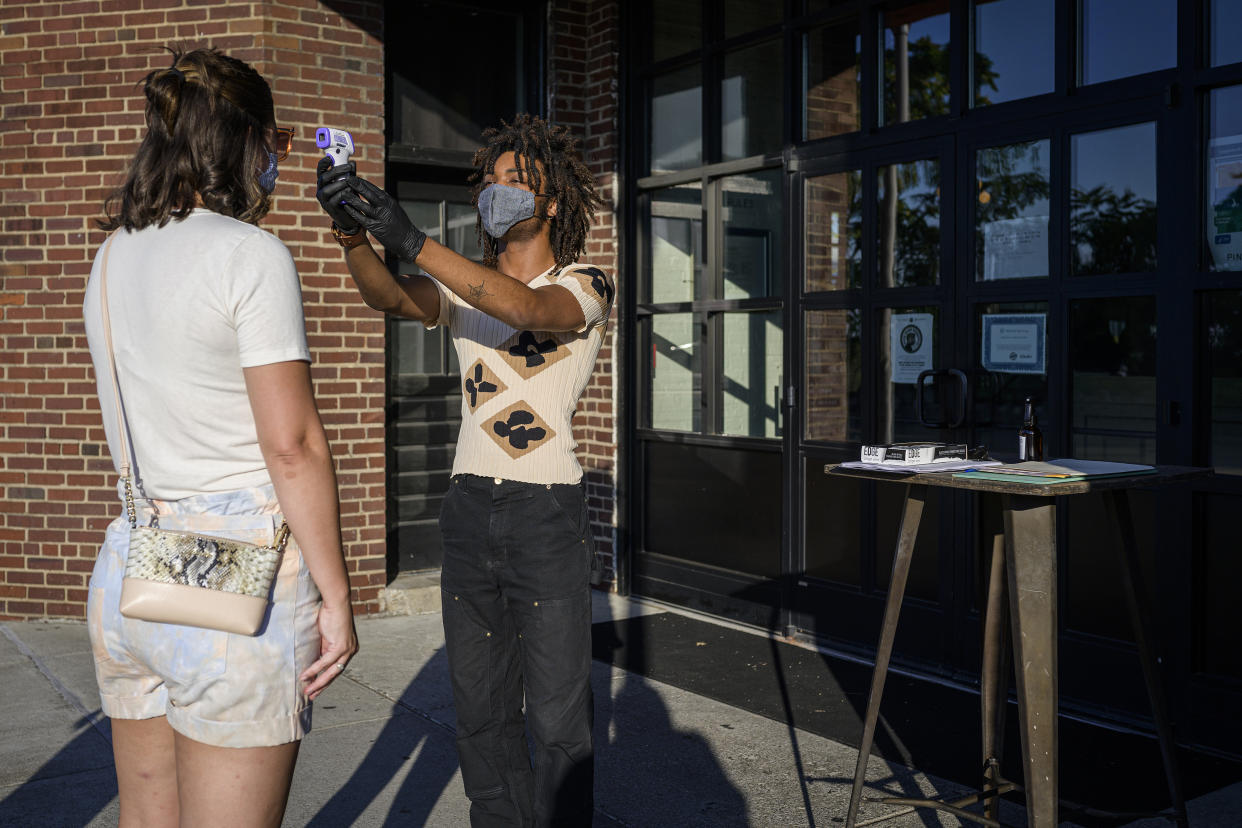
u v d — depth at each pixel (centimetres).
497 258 278
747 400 556
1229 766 361
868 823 318
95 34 561
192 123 177
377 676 470
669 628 553
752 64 546
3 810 330
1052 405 420
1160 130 384
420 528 629
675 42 591
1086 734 392
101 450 567
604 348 634
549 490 249
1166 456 386
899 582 289
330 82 565
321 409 566
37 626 566
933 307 462
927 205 464
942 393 457
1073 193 412
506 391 252
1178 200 380
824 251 510
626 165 622
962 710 420
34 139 568
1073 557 416
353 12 570
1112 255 401
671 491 605
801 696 440
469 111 634
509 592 252
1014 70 432
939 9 457
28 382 573
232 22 548
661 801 336
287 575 176
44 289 570
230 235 172
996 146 436
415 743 389
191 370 170
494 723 263
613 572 631
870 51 485
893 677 463
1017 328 432
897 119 478
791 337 523
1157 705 286
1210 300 375
